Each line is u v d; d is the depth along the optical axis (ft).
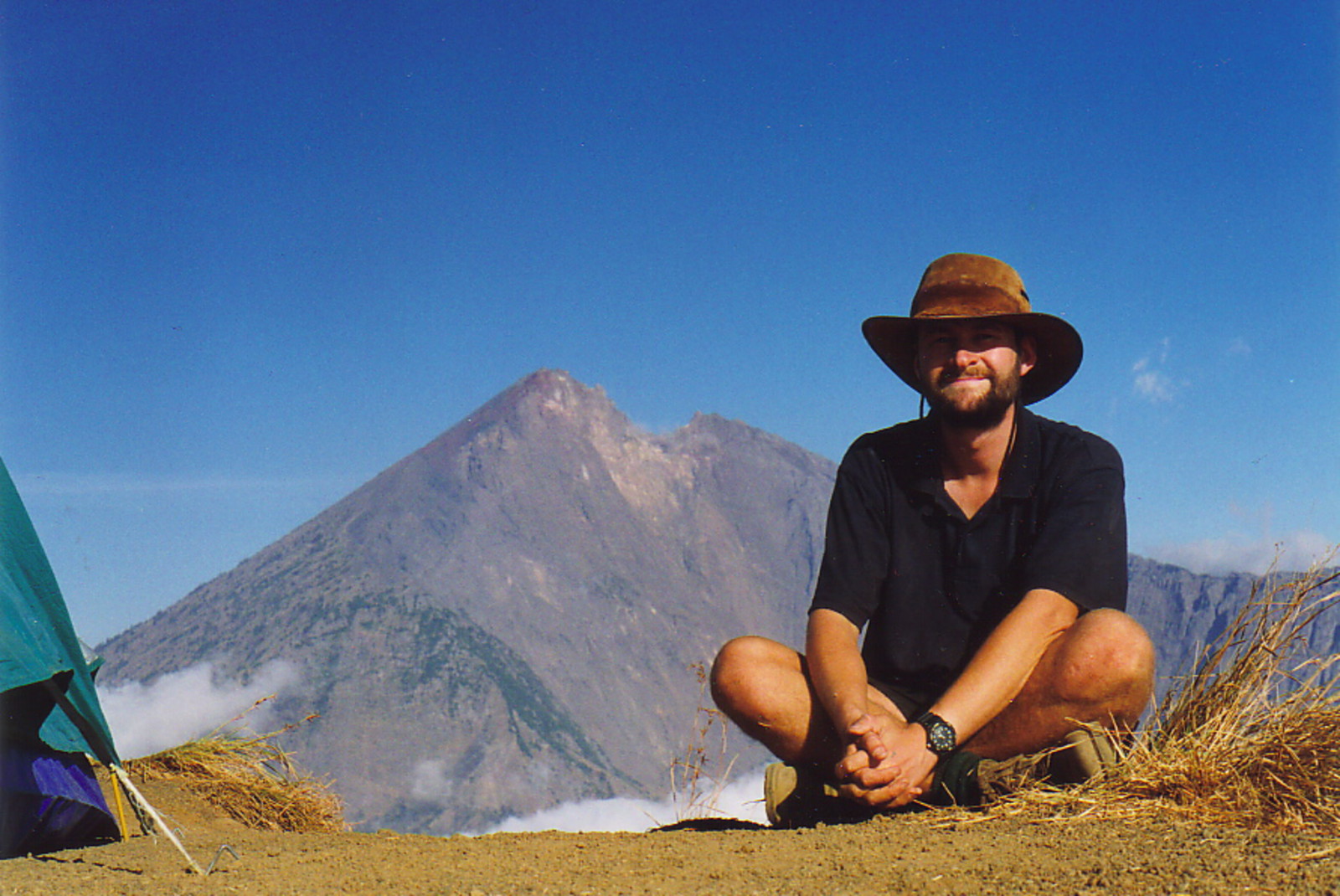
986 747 9.01
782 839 8.21
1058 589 9.12
